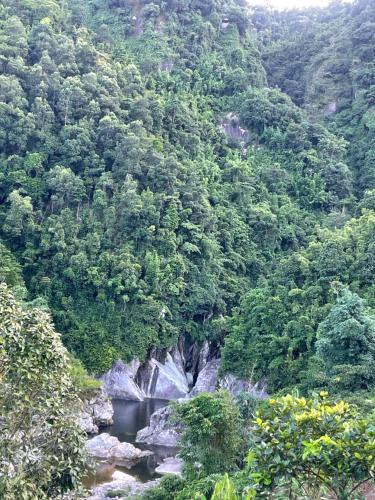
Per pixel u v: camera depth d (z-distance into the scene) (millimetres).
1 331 11109
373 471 8297
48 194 69000
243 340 51156
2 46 78750
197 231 68562
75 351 58875
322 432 8758
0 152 71562
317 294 48562
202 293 65188
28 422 11148
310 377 38281
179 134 81375
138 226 65812
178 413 25859
